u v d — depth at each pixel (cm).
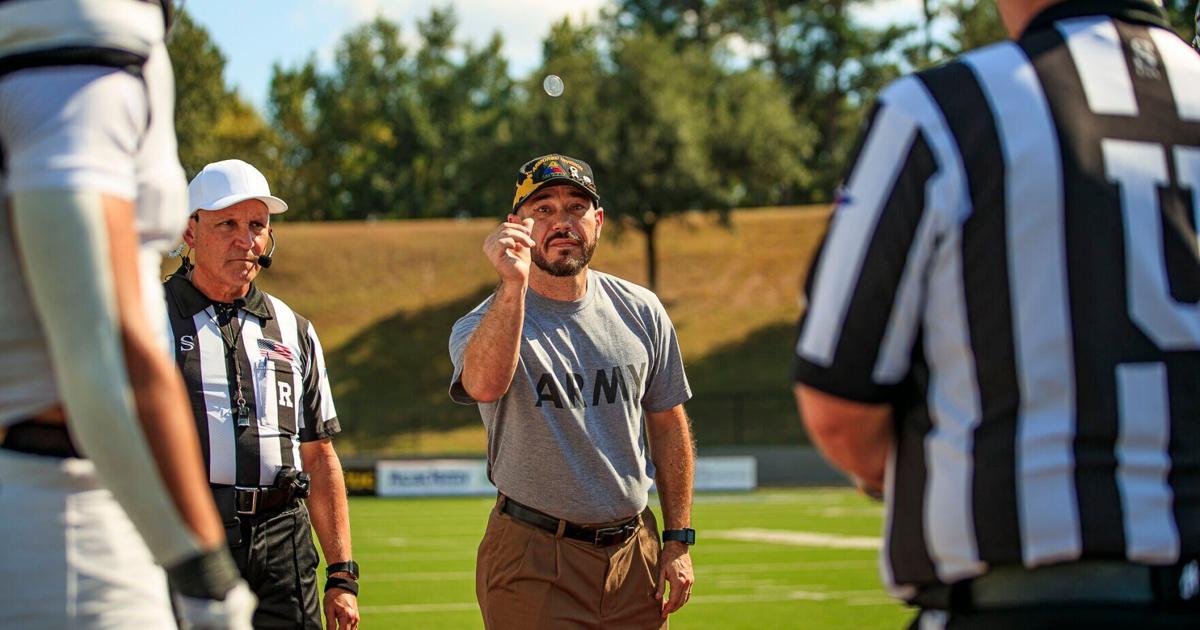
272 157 7525
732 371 4228
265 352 421
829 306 197
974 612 193
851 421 200
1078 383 186
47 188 167
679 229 5328
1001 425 189
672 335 443
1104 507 183
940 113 194
